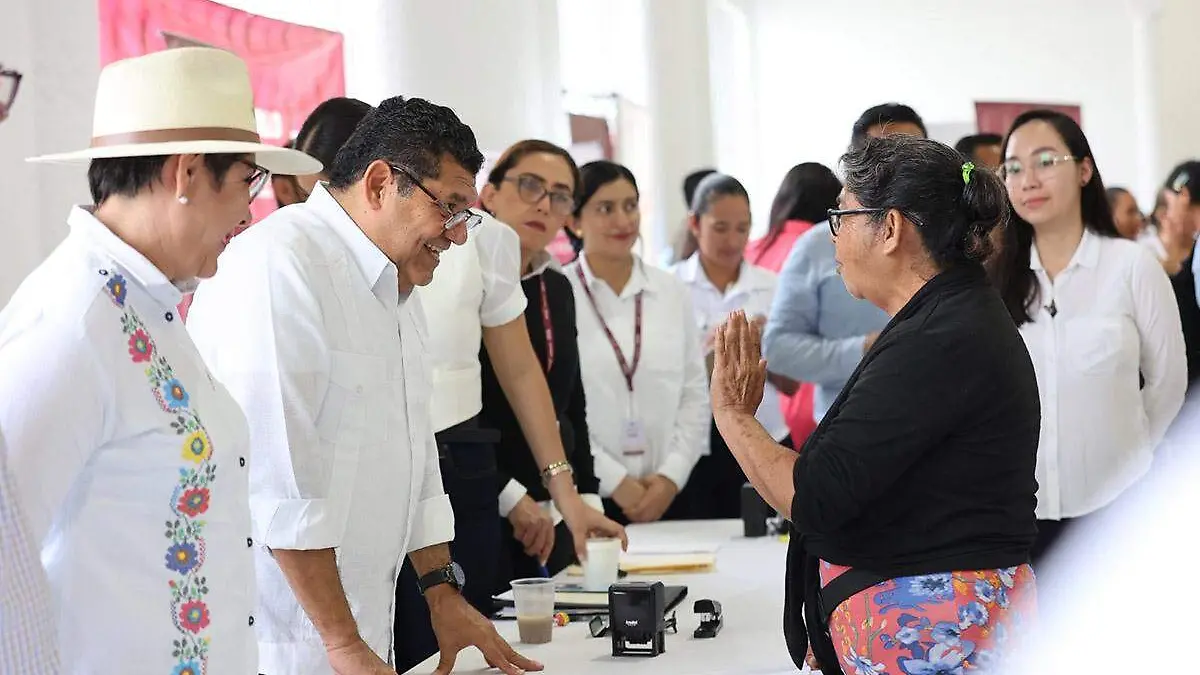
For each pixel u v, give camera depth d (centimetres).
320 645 195
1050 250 298
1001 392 171
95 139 154
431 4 446
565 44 839
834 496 171
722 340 195
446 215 194
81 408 142
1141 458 294
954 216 178
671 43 741
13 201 310
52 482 138
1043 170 290
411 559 219
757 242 527
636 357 406
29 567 122
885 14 1172
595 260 412
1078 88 1217
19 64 312
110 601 148
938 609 171
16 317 145
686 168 745
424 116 194
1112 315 293
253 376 185
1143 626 273
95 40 338
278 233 192
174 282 159
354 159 196
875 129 343
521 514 297
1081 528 296
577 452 332
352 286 196
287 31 436
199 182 151
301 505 184
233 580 162
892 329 178
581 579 285
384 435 202
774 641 216
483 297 288
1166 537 295
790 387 449
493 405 304
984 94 1209
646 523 383
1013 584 173
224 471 162
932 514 172
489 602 262
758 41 1191
